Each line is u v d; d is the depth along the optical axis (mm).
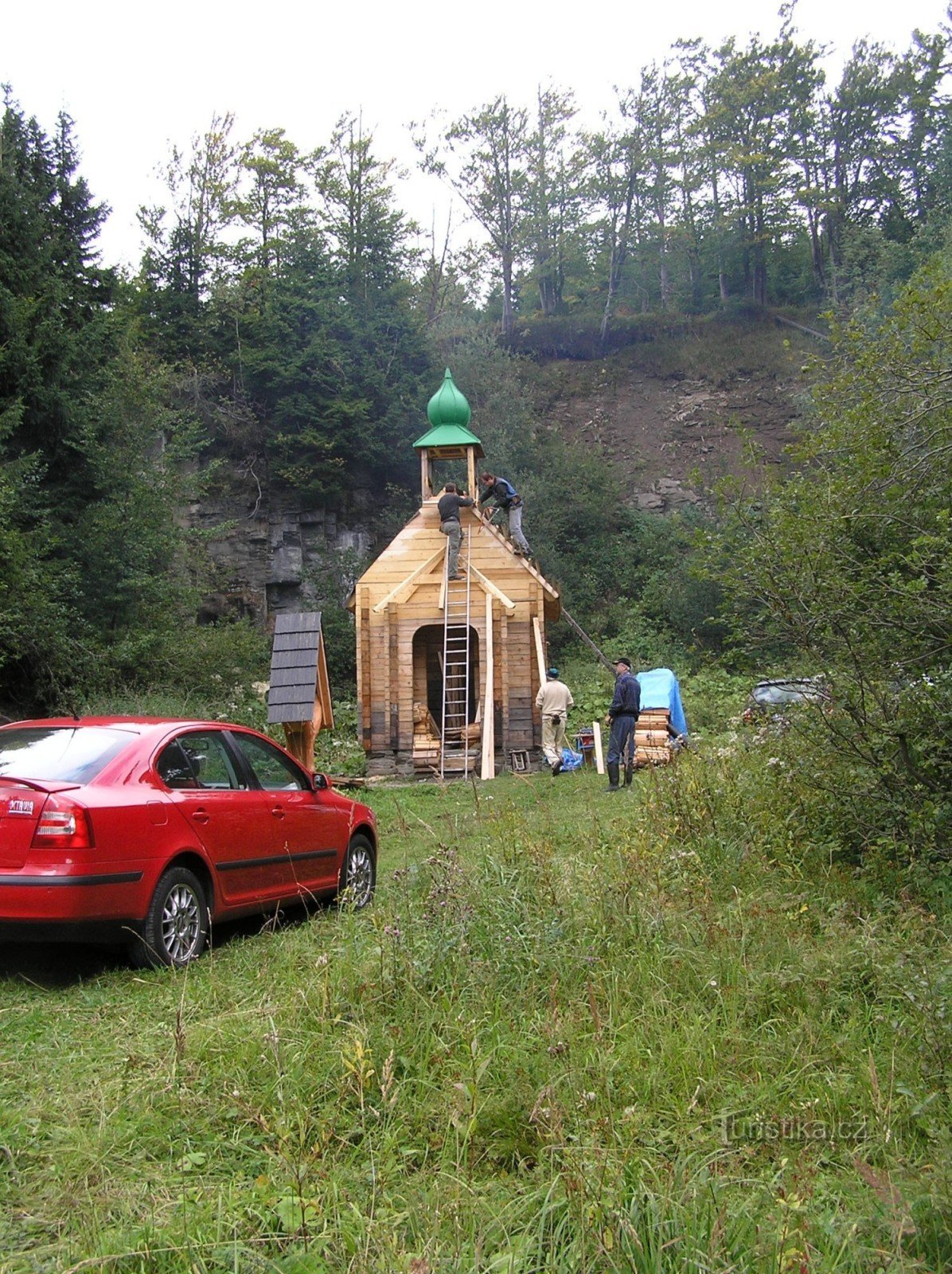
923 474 7676
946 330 7801
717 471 44938
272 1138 4164
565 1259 3312
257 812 7738
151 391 26750
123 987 6258
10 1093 4652
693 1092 4480
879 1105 4219
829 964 5711
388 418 40312
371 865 9656
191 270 44062
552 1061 4664
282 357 39969
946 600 7086
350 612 36750
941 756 7465
